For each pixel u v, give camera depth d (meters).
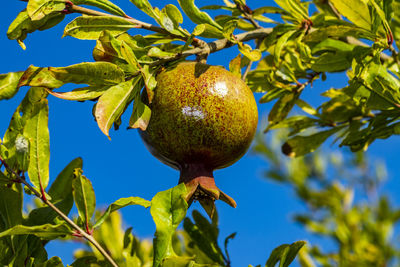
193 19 0.75
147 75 0.71
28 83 0.70
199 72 0.72
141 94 0.73
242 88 0.73
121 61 0.71
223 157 0.73
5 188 0.71
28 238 0.73
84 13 0.73
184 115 0.71
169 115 0.71
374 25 0.78
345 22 0.82
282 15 0.84
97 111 0.69
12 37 0.73
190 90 0.71
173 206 0.69
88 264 0.74
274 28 0.82
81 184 0.70
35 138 0.71
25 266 0.72
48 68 0.68
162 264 0.68
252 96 0.73
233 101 0.72
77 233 0.69
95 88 0.70
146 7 0.74
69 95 0.70
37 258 0.73
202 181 0.72
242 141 0.73
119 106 0.70
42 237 0.69
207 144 0.72
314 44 0.83
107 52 0.71
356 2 0.77
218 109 0.71
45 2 0.72
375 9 0.77
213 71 0.72
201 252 0.81
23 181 0.70
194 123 0.71
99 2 0.73
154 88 0.72
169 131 0.71
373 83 0.77
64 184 0.75
